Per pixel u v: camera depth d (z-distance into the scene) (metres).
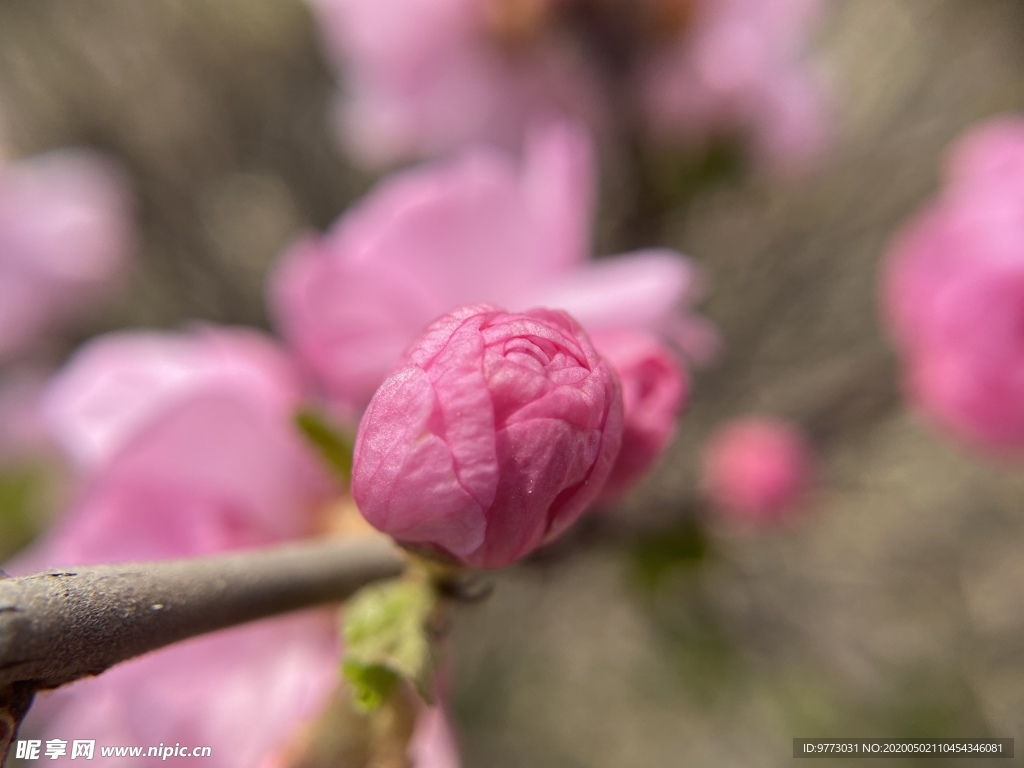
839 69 0.30
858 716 0.24
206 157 0.31
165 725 0.09
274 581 0.08
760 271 0.29
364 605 0.08
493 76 0.15
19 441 0.19
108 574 0.07
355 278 0.09
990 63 0.31
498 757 0.28
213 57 0.31
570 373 0.07
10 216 0.18
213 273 0.30
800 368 0.28
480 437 0.07
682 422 0.24
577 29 0.14
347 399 0.10
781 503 0.16
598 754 0.28
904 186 0.30
